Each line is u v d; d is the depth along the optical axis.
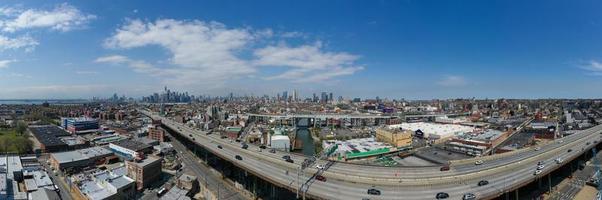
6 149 188.00
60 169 156.25
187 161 191.12
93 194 114.38
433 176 116.94
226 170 163.00
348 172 123.38
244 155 162.38
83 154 178.62
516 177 116.06
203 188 136.75
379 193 96.19
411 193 97.50
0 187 109.56
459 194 96.25
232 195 128.25
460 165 136.75
